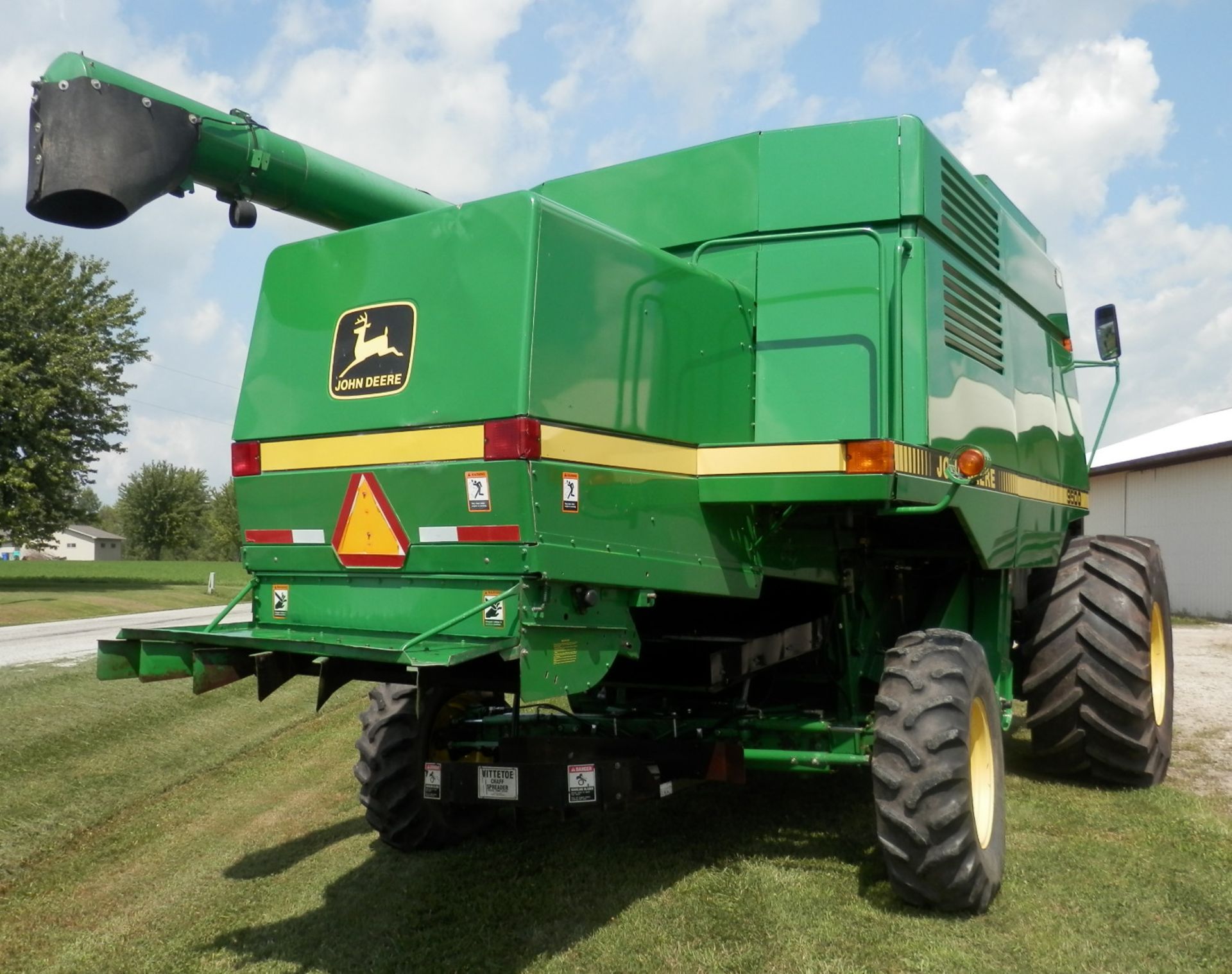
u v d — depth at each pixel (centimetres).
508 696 674
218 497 8156
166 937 389
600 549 342
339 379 373
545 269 329
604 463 347
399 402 353
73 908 430
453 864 457
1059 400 634
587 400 342
